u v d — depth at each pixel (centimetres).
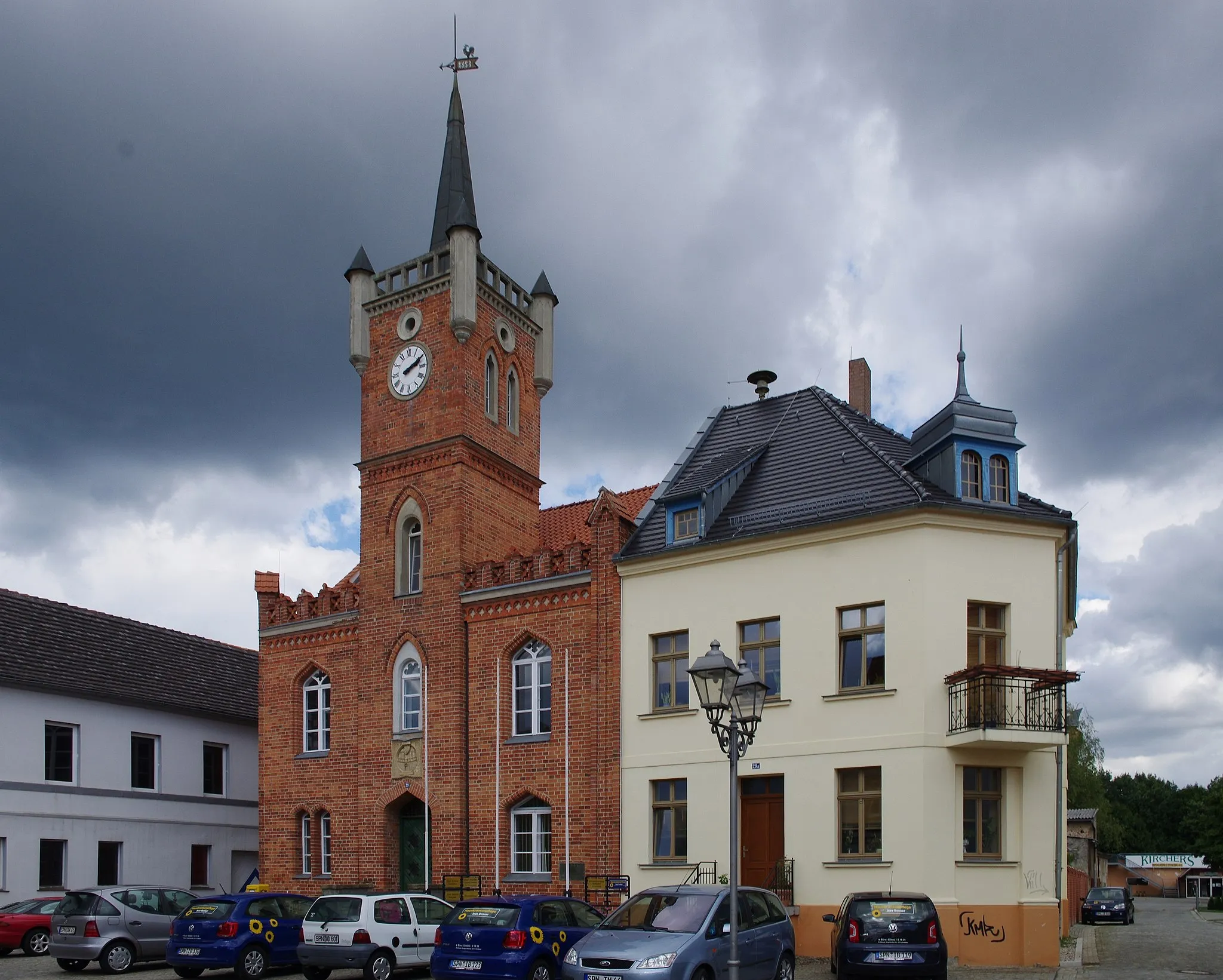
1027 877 2225
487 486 3098
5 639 3369
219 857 3812
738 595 2525
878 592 2341
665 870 2497
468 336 3075
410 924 2059
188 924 2158
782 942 1736
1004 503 2423
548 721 2786
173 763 3709
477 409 3102
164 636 4091
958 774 2236
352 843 3027
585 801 2642
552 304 3459
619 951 1525
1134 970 2108
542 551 2841
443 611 2950
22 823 3169
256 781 4022
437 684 2928
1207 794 9000
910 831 2202
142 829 3541
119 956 2319
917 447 2608
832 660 2370
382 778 2978
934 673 2256
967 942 2170
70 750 3384
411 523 3125
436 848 2844
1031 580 2370
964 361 2484
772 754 2406
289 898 2267
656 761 2559
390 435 3150
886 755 2261
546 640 2789
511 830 2766
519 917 1808
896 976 1684
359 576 3466
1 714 3177
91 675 3509
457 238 3098
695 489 2631
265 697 3294
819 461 2675
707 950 1566
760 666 2484
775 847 2405
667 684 2616
